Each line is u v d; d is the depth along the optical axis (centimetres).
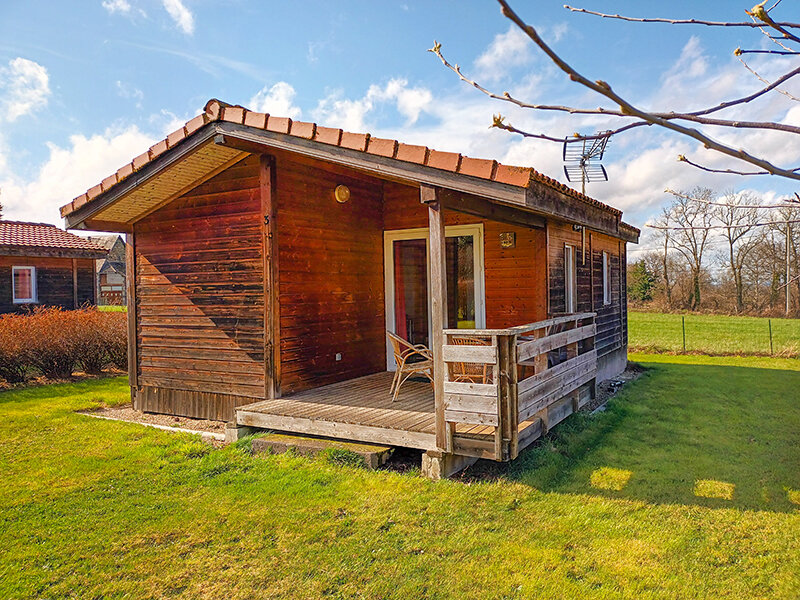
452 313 840
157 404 787
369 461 530
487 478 510
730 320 2339
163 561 367
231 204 702
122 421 733
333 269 764
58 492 482
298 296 702
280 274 673
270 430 640
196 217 734
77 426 704
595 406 825
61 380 1109
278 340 668
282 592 331
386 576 345
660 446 619
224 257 711
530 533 399
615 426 714
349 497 464
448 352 494
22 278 1681
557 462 551
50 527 416
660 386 1020
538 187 515
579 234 906
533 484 491
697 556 363
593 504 450
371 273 848
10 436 660
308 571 353
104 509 448
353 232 809
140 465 551
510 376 479
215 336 723
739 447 614
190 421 738
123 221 784
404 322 871
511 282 796
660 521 418
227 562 365
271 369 666
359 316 816
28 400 891
